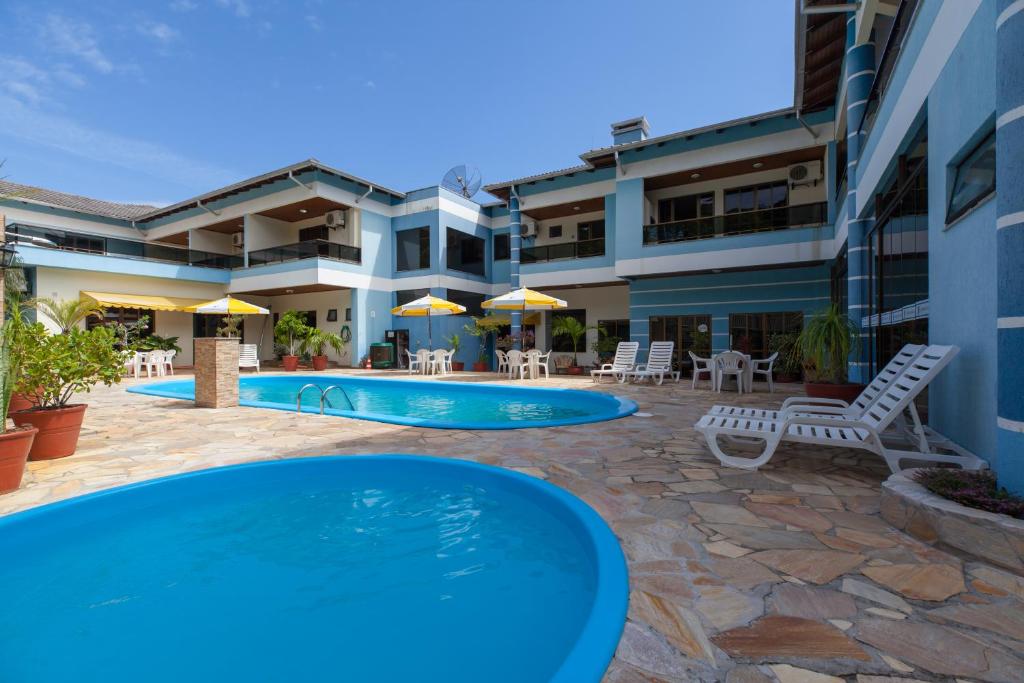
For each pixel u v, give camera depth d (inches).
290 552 133.3
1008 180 106.0
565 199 716.0
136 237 930.1
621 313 768.3
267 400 464.1
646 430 252.7
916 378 164.7
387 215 841.5
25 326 201.9
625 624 79.7
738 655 71.6
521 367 578.9
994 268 141.7
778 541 112.3
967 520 102.0
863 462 185.5
